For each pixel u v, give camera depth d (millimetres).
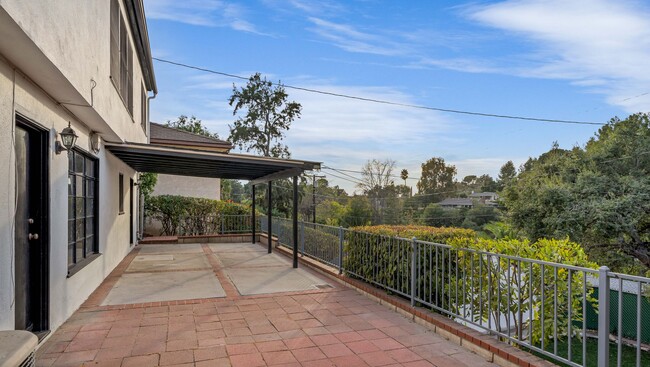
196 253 10953
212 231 15461
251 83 30312
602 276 2848
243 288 6578
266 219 13625
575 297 3785
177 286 6711
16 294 3656
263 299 5855
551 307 3684
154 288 6547
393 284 5527
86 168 6152
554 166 19859
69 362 3564
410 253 5195
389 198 41719
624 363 6551
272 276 7637
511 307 3971
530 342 3570
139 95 10789
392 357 3756
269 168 9711
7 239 3186
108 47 5828
